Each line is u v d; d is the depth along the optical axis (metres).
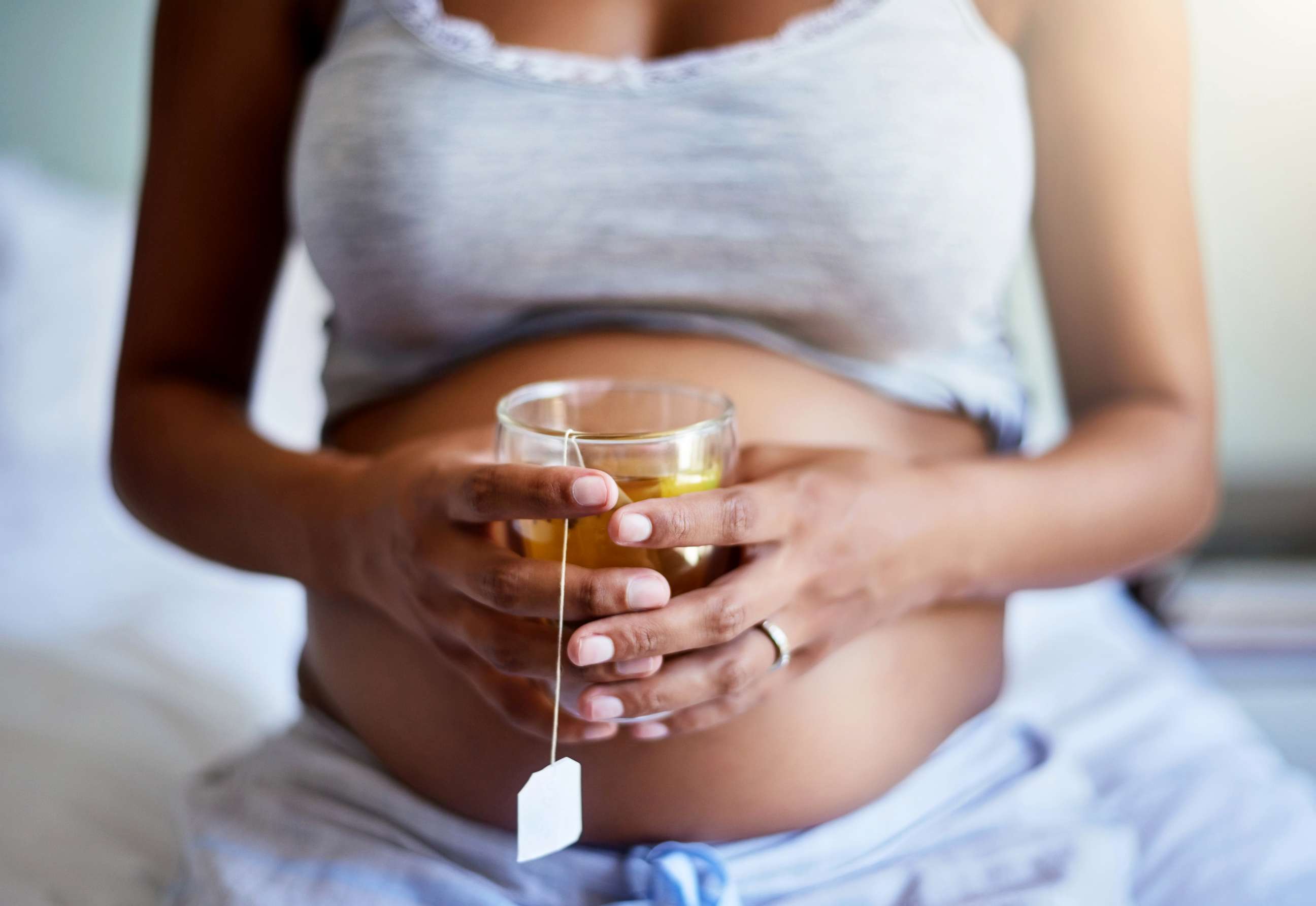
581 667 0.51
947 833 0.67
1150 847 0.88
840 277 0.69
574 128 0.67
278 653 1.18
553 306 0.73
